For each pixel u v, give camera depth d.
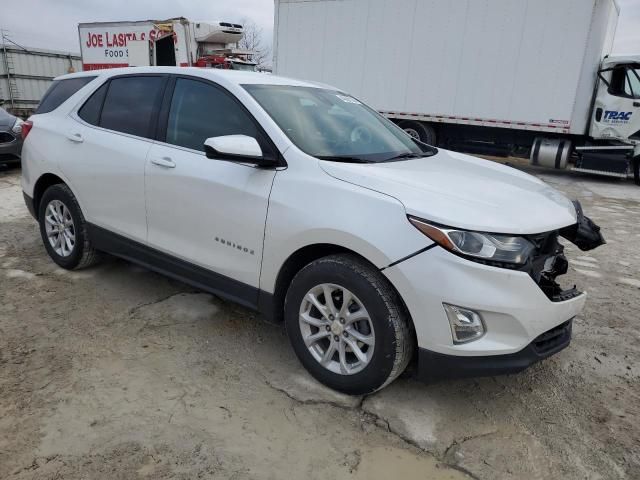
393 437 2.53
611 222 7.39
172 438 2.44
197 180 3.20
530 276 2.46
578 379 3.13
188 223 3.31
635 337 3.69
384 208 2.52
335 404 2.75
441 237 2.37
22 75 23.73
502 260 2.39
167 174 3.37
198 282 3.39
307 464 2.33
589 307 4.20
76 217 4.12
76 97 4.24
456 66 11.61
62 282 4.16
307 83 3.83
